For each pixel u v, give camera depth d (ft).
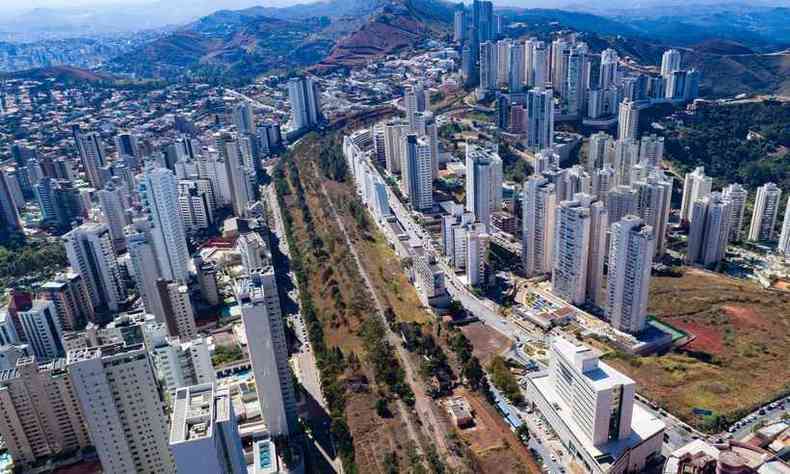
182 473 579.48
